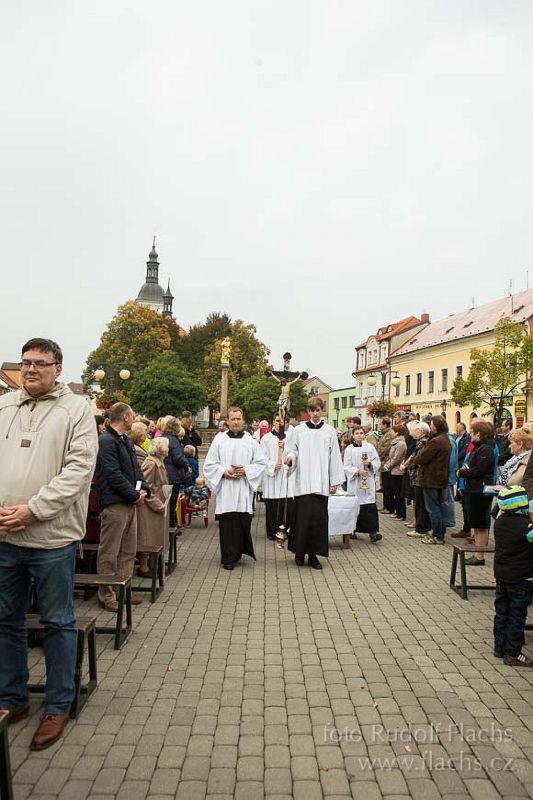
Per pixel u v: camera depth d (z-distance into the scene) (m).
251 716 4.36
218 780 3.56
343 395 79.94
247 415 58.91
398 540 11.84
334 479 9.38
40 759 3.76
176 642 5.88
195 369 72.31
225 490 9.17
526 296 48.28
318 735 4.10
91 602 7.25
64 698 4.11
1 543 4.01
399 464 14.74
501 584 5.55
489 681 5.02
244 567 9.30
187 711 4.42
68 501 3.95
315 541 9.20
